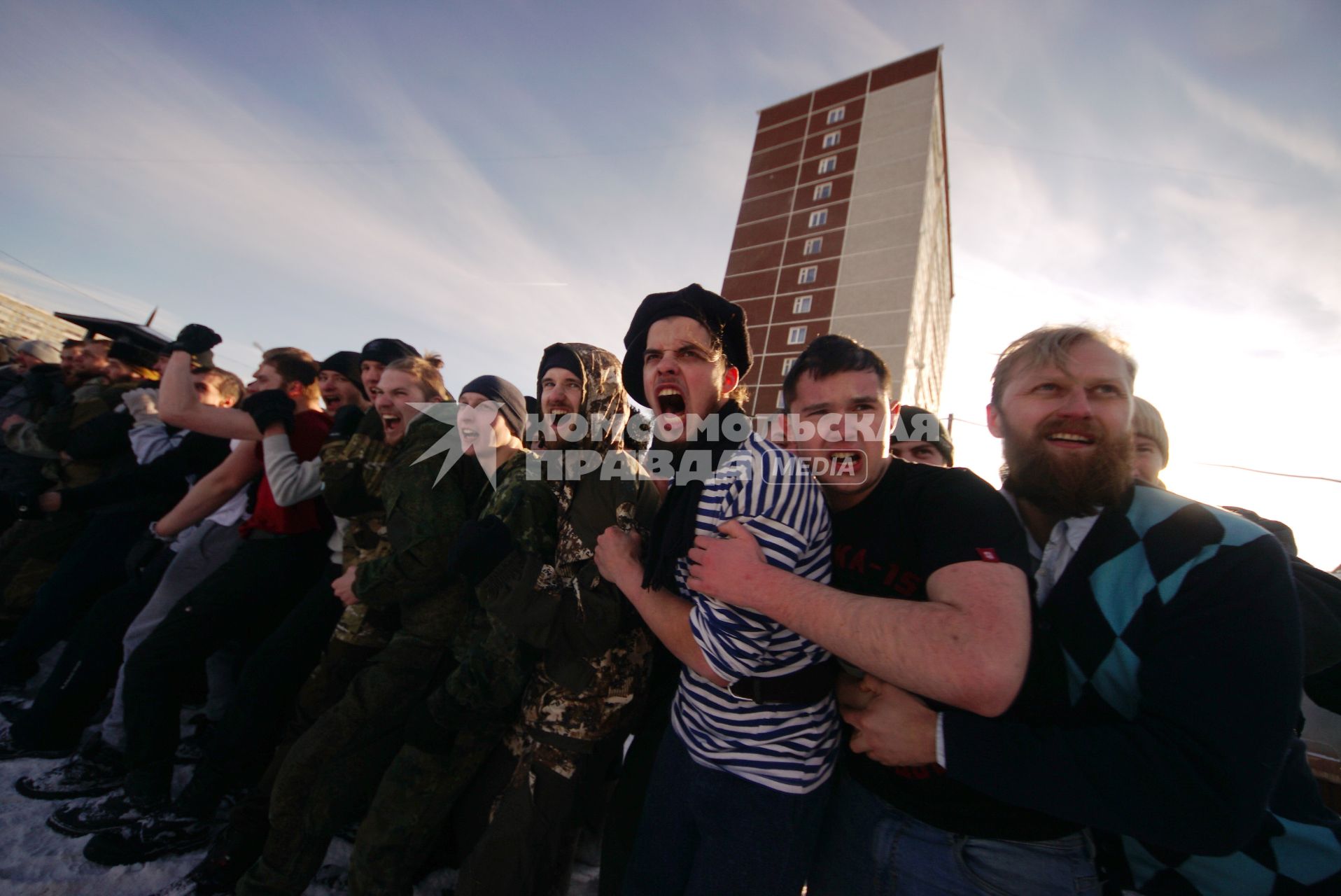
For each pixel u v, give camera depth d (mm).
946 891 1023
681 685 1380
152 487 2883
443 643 1781
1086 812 830
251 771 2080
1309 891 962
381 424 2166
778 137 31234
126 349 4020
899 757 999
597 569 1396
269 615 2303
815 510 1062
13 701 2834
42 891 1585
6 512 2607
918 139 26000
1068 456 1048
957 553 911
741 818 1117
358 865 1462
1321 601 1275
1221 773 776
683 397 1498
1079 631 996
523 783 1368
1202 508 985
